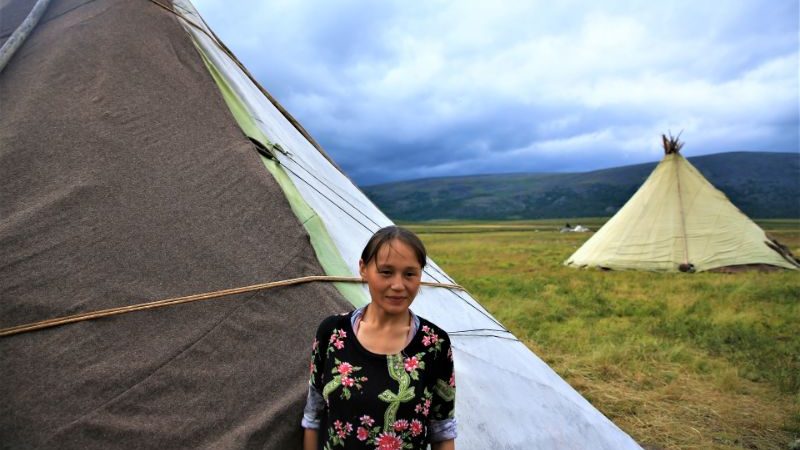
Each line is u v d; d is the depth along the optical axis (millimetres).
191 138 3590
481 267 20312
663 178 19312
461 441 3178
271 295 2998
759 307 11312
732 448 5316
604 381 7105
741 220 18406
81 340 2586
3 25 4523
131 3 4316
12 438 2316
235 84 4887
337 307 3104
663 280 15133
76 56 3830
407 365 2139
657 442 5449
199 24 5301
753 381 7098
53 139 3287
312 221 3658
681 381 7074
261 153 4023
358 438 2100
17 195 3016
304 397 2646
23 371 2463
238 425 2537
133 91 3713
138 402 2475
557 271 18031
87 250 2863
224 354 2721
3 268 2705
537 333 9180
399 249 2129
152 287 2826
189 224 3129
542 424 3691
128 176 3238
